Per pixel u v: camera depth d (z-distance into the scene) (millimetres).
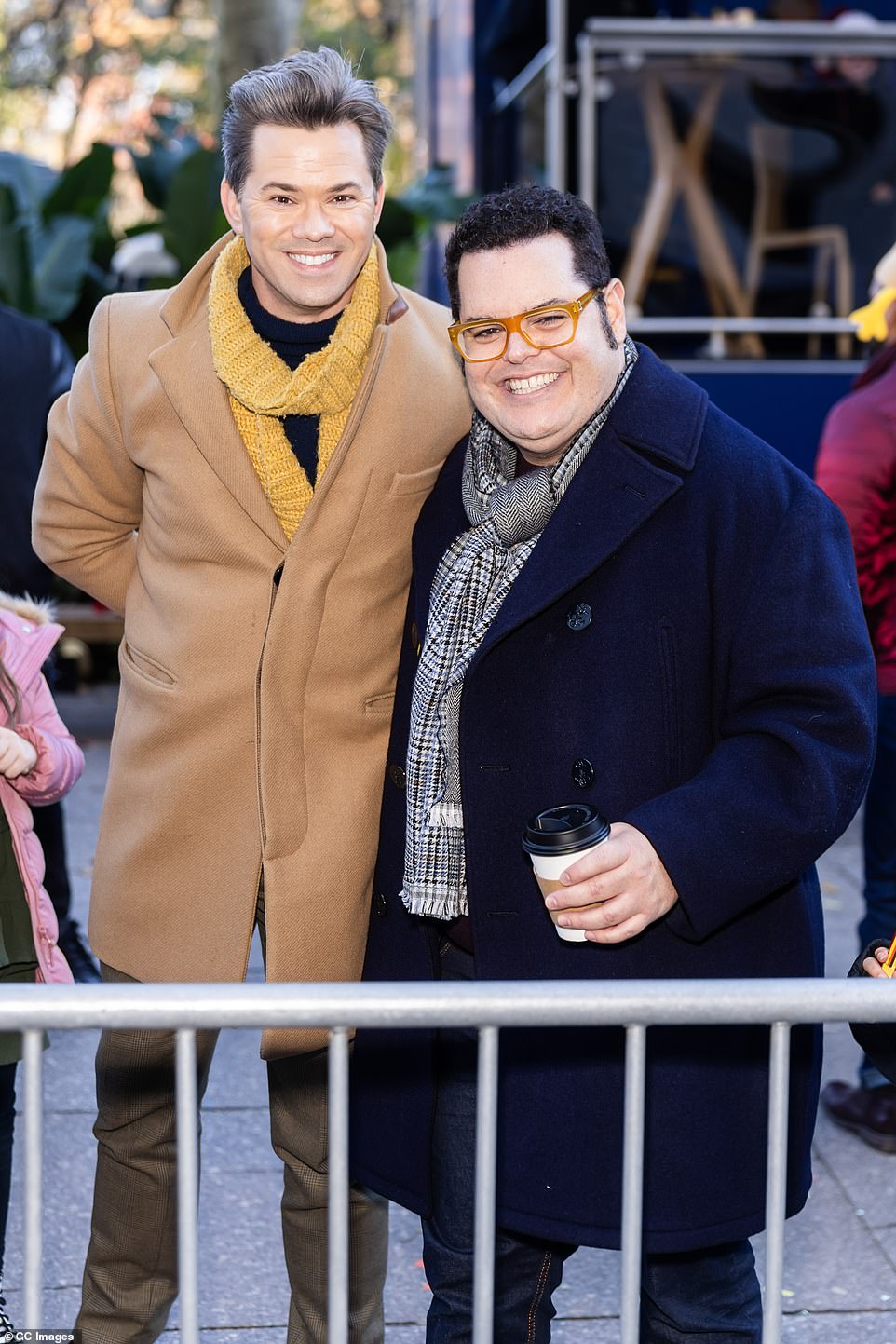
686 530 2051
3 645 2486
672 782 2051
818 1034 2172
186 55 21438
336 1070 1596
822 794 1942
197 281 2385
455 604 2135
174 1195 2432
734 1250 2184
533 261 1990
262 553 2285
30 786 2484
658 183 6445
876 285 4004
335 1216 1622
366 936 2385
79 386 2465
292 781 2303
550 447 2082
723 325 6516
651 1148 2057
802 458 6605
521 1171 2092
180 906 2336
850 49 6352
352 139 2182
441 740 2158
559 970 2080
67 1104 3732
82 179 8555
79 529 2559
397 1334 2883
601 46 6324
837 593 2031
